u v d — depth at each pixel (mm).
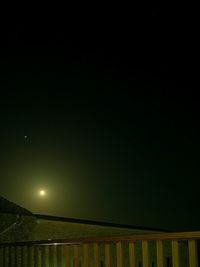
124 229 12398
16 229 8812
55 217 10211
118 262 4375
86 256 4820
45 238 9672
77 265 4980
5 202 9000
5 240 8516
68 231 10633
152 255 11156
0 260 6379
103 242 4688
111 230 12062
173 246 3908
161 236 3994
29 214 9297
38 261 5836
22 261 6027
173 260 3889
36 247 5879
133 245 4262
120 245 4391
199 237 3697
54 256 5645
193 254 3748
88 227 11258
